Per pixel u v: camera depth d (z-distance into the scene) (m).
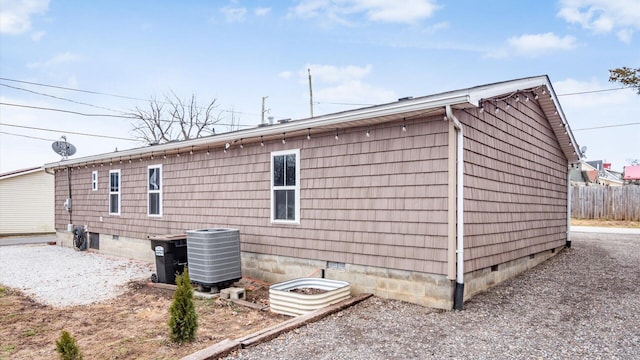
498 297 5.35
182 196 8.91
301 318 4.43
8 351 4.06
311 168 6.39
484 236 5.52
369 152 5.69
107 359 3.64
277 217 6.93
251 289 6.46
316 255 6.26
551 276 6.56
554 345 3.68
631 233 12.91
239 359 3.41
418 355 3.49
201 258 6.26
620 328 4.10
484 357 3.44
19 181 20.84
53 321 5.13
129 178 10.52
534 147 7.63
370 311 4.88
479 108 5.29
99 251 11.64
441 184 4.96
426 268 5.05
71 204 12.95
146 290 6.77
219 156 8.05
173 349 3.86
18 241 16.73
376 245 5.55
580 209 17.48
